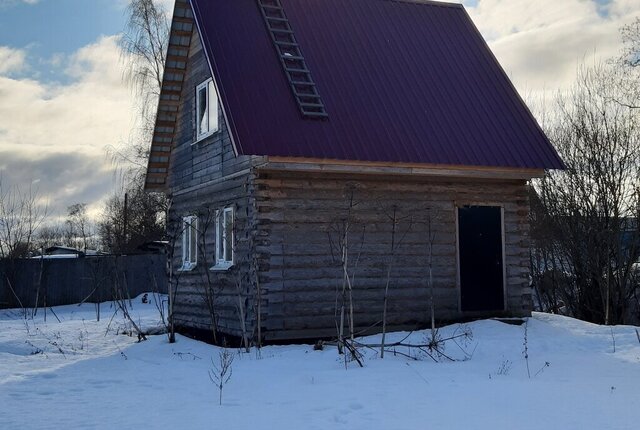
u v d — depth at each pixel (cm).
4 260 3127
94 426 755
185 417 798
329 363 1169
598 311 2334
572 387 956
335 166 1396
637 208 2294
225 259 1556
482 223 1580
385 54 1686
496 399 870
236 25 1580
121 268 3225
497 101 1670
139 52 3114
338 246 1440
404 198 1512
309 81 1511
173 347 1480
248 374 1095
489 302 1571
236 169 1487
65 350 1506
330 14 1736
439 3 1916
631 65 2444
